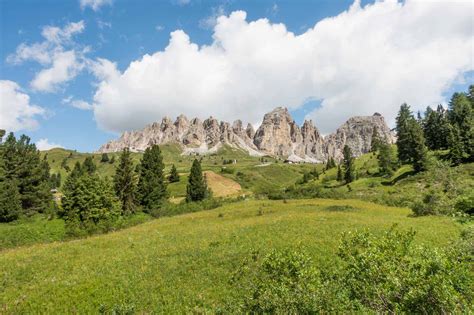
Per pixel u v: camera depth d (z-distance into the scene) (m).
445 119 115.62
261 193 101.62
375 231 26.92
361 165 149.25
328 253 20.91
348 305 10.71
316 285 10.98
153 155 84.94
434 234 26.31
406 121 119.44
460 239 20.39
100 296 17.61
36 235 46.16
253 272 18.69
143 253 26.22
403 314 8.89
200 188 93.88
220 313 14.72
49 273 22.22
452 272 8.77
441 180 74.06
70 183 93.56
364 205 58.44
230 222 41.59
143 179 78.44
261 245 24.55
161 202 78.81
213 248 25.62
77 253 28.23
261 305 11.74
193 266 21.47
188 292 17.45
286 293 10.59
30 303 17.05
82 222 54.09
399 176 102.69
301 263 11.63
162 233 36.81
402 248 10.46
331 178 147.75
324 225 31.25
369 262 10.37
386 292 9.72
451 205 43.41
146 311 15.82
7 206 62.56
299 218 37.72
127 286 18.75
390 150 129.88
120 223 53.53
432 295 8.41
